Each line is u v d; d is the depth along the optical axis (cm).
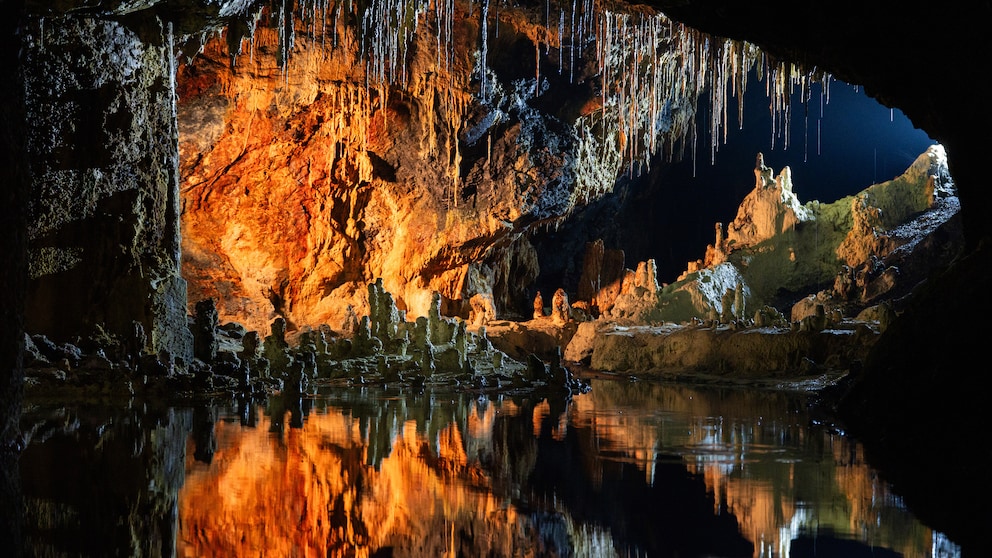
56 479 581
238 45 1591
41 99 1258
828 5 1070
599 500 554
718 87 1948
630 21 2248
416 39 2308
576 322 2767
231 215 2330
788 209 2964
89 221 1302
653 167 3553
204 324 1446
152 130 1373
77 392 1183
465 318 2655
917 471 682
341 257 2450
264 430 865
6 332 591
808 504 551
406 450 750
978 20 948
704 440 859
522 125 2503
